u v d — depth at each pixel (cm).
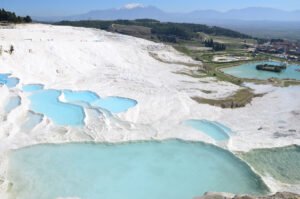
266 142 3928
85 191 2891
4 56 5866
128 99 5238
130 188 2978
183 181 3123
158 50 10594
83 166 3281
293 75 9644
